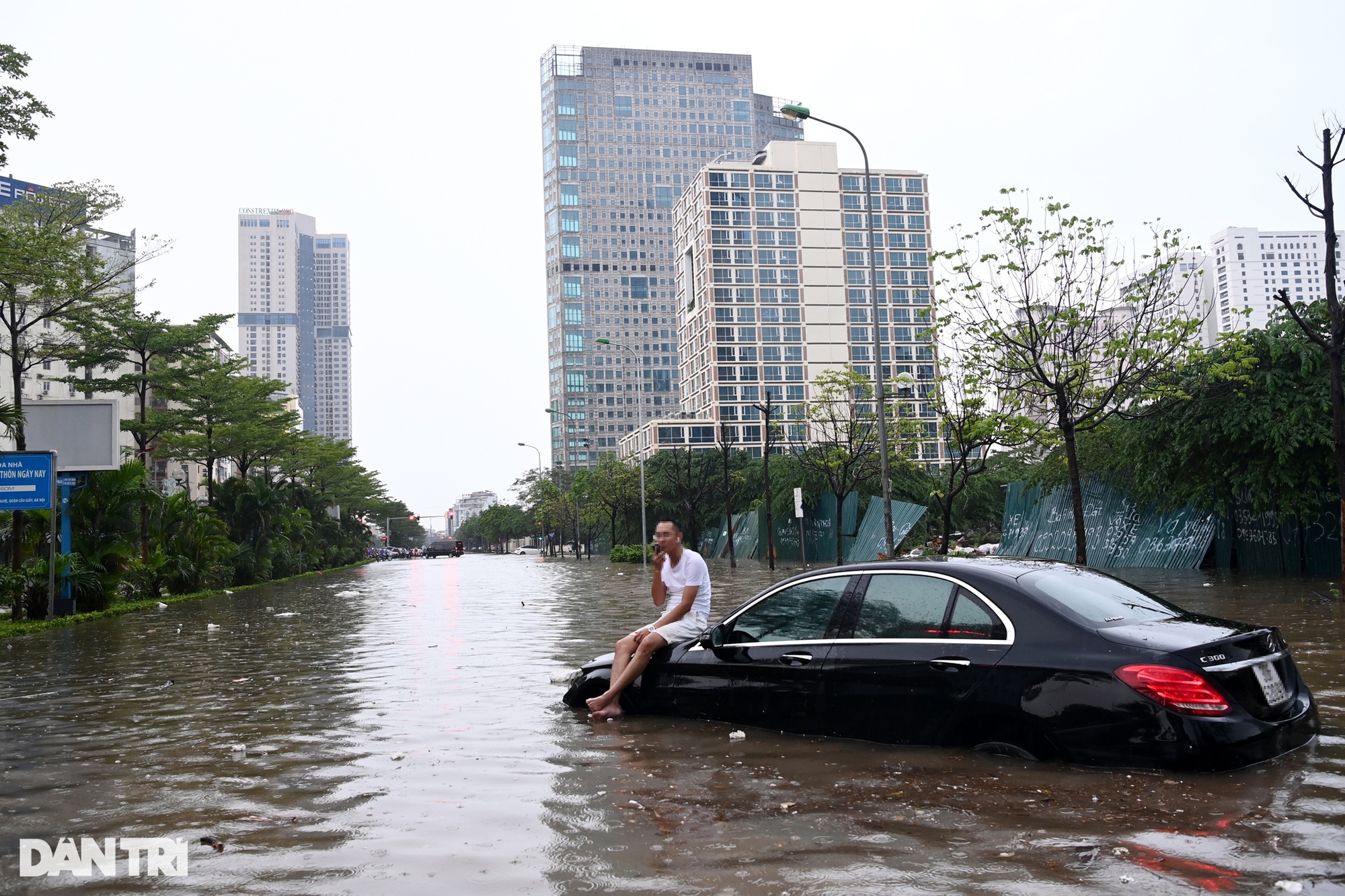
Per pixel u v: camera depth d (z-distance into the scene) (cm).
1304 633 1108
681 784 532
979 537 4297
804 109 2478
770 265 13700
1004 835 422
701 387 14038
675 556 773
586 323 19575
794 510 4297
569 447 19250
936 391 2217
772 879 382
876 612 620
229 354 5862
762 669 659
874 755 569
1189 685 487
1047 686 523
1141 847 400
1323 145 1540
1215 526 2431
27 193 2834
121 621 2148
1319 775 495
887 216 14100
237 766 629
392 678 1052
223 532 3441
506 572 4919
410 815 495
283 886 397
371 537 10638
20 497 2134
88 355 3334
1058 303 1844
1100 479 2825
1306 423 1977
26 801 549
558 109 19912
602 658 801
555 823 472
